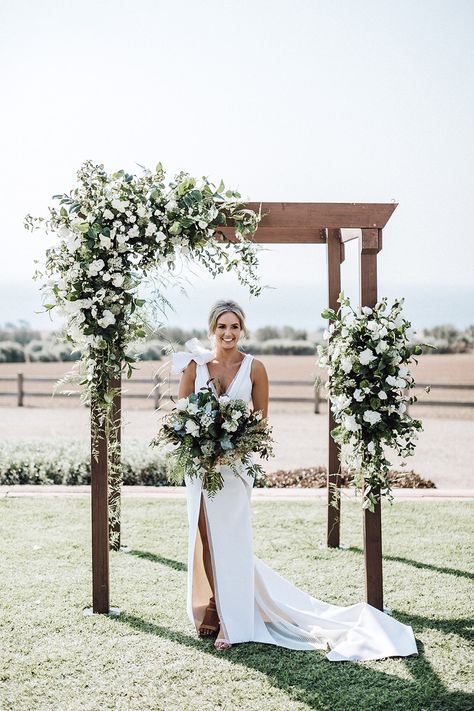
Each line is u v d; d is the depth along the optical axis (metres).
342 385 4.03
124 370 4.02
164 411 16.44
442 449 11.61
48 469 8.09
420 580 4.78
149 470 8.14
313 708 3.18
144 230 3.91
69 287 3.88
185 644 3.83
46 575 4.82
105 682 3.39
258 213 4.07
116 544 5.39
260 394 4.13
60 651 3.71
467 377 27.23
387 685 3.40
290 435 13.12
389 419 4.00
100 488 4.14
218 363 4.10
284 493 7.21
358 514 6.50
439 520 6.26
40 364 36.94
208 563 4.05
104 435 4.12
